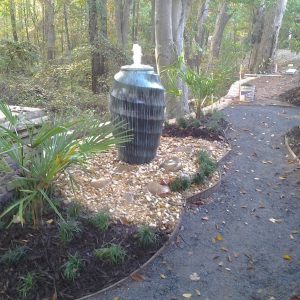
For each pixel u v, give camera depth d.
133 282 2.71
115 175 4.02
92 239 2.98
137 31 18.78
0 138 2.76
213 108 6.85
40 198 2.99
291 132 5.84
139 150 4.18
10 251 2.74
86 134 2.96
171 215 3.47
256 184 4.30
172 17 6.90
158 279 2.76
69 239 2.89
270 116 6.95
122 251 2.85
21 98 7.96
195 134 5.50
